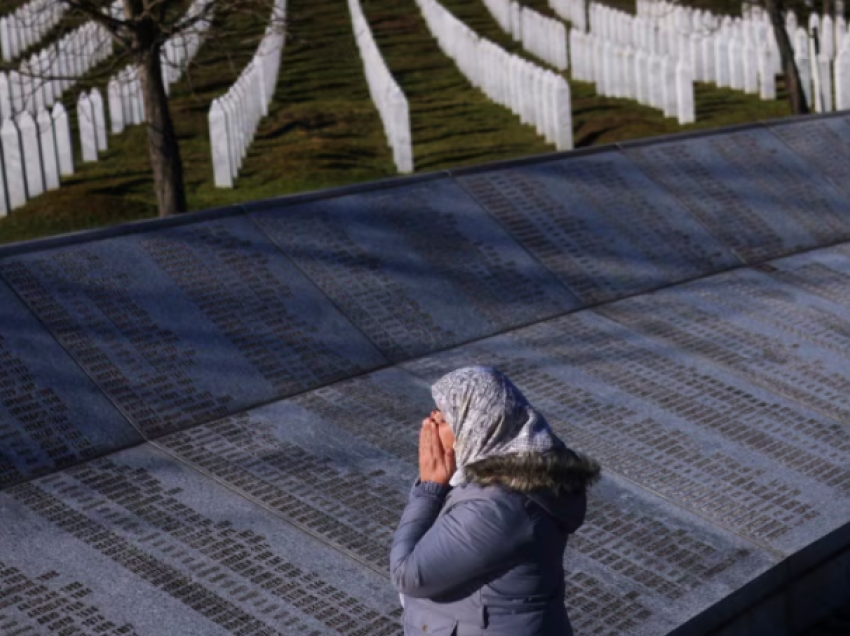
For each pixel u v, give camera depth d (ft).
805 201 35.40
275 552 18.37
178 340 23.71
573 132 69.10
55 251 24.70
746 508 20.70
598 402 24.22
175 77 90.12
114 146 68.54
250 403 22.97
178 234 26.43
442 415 12.05
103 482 19.99
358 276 27.22
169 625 16.46
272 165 62.64
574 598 17.89
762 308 29.43
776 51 83.15
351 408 23.18
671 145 35.94
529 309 28.02
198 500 19.67
